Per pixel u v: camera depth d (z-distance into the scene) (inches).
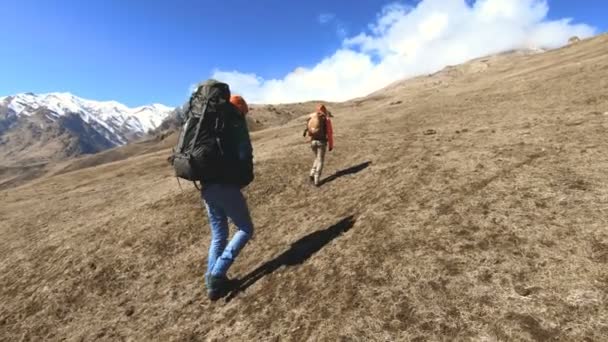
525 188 137.6
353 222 148.9
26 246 231.0
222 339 110.1
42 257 205.0
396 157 235.9
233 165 112.7
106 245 197.3
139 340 124.2
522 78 547.5
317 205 191.5
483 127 263.0
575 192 126.3
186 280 150.6
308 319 104.7
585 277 91.9
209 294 126.1
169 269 164.2
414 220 134.7
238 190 117.7
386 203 156.5
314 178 225.3
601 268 93.0
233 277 139.1
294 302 113.4
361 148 291.9
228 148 111.1
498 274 99.7
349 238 136.8
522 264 100.8
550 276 94.9
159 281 156.7
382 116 507.5
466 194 144.1
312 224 164.9
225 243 125.3
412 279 105.8
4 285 186.9
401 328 92.7
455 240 117.0
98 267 175.9
